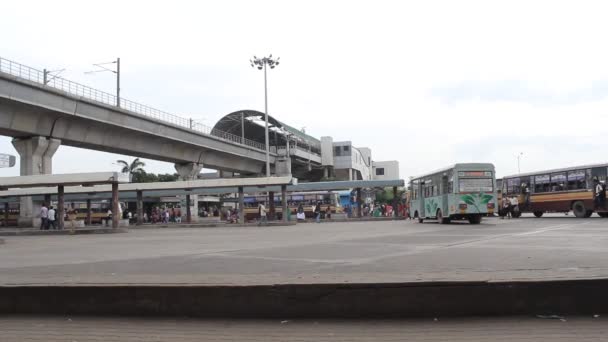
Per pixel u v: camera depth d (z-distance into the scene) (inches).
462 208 1114.1
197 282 277.1
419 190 1421.0
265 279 283.4
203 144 2415.1
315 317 254.2
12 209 2283.5
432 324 238.2
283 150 3388.3
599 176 1242.6
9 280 311.9
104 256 546.9
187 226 1590.8
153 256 527.2
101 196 1941.4
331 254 502.3
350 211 2086.6
